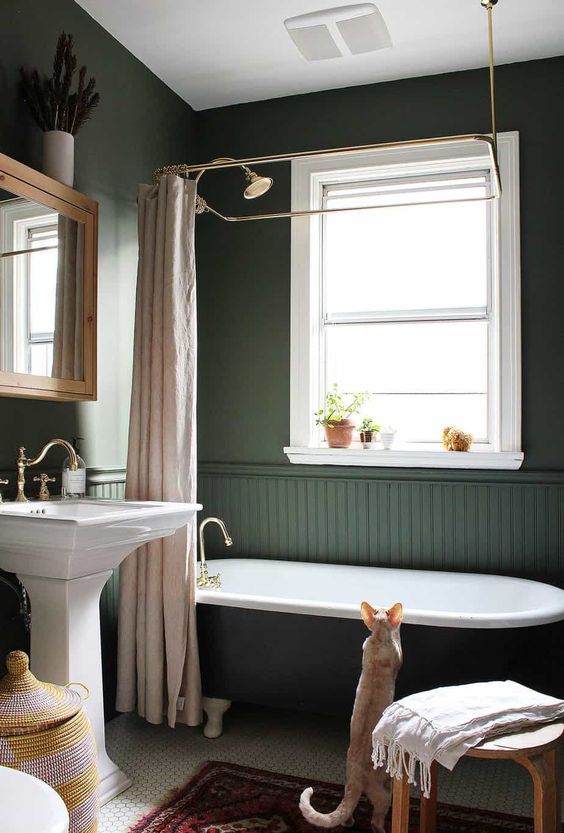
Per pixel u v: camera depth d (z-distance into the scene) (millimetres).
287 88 3533
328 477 3473
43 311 2484
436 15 2877
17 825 1016
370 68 3328
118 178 3084
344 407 3562
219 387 3689
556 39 3064
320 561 3484
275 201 3619
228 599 2693
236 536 3627
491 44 2641
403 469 3357
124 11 2875
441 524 3307
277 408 3588
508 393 3225
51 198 2508
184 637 2697
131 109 3188
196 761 2582
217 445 3686
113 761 2576
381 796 2014
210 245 3719
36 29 2604
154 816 2188
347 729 2893
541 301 3213
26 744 1766
